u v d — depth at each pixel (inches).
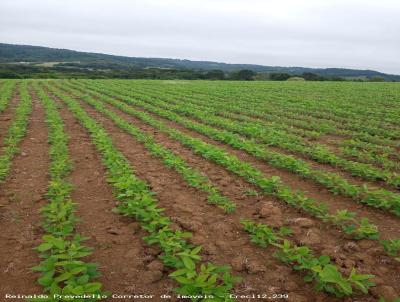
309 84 2003.0
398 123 713.0
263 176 352.8
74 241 213.2
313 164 426.9
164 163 414.0
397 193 329.4
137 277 200.2
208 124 685.9
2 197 309.3
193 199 309.7
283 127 636.7
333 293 186.7
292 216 278.2
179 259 208.5
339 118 768.3
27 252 222.8
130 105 971.9
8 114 776.9
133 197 294.5
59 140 498.0
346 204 301.9
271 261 216.4
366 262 215.2
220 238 242.5
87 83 1852.9
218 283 191.8
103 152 443.2
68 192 309.6
